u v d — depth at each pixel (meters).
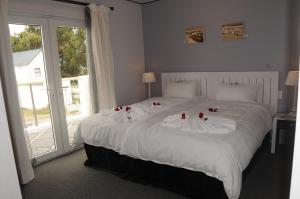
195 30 4.19
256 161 2.73
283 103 3.53
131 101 4.74
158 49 4.73
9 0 2.78
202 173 2.08
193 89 4.11
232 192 1.83
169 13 4.44
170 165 2.24
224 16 3.85
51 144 3.49
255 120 2.68
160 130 2.36
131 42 4.62
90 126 2.86
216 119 2.39
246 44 3.73
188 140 2.11
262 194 2.25
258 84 3.64
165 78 4.68
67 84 3.62
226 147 1.94
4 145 0.74
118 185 2.58
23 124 2.86
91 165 3.09
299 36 3.18
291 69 3.35
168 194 2.34
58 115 3.46
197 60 4.28
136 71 4.80
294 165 0.58
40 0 3.09
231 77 3.91
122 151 2.52
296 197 0.60
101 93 3.77
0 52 2.53
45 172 2.99
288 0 3.25
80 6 3.61
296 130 0.57
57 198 2.39
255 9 3.55
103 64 3.80
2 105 0.73
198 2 4.07
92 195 2.41
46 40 3.23
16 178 0.79
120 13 4.33
